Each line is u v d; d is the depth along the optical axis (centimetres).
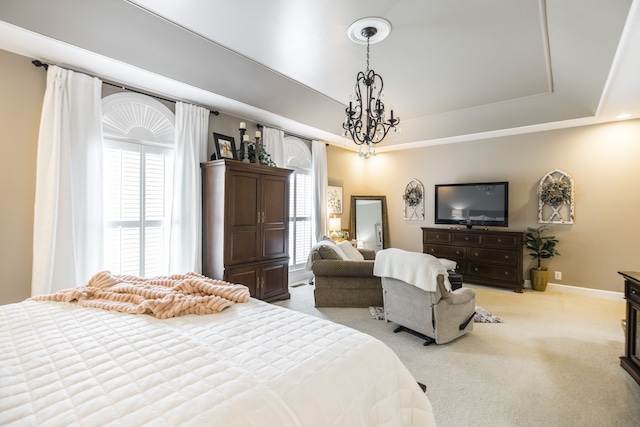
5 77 262
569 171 484
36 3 221
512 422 189
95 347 127
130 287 195
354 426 106
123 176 330
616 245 450
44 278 265
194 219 375
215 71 334
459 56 329
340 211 651
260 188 403
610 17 220
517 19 262
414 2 240
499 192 529
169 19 259
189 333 144
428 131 564
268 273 416
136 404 90
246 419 87
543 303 429
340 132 556
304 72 365
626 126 443
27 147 272
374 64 347
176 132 366
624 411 199
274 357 121
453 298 289
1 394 94
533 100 441
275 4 240
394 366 137
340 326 156
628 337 246
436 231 569
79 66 291
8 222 263
